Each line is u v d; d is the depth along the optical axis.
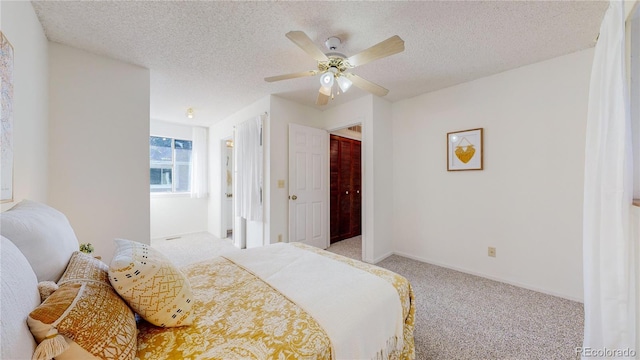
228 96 3.35
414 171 3.40
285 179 3.51
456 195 2.99
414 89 3.11
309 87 3.05
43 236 0.98
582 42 2.06
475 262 2.83
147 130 2.50
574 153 2.23
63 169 2.08
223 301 1.16
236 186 4.12
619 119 1.10
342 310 1.09
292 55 2.27
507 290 2.41
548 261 2.36
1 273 0.60
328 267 1.56
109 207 2.30
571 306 2.10
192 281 1.37
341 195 4.55
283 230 3.49
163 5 1.62
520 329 1.79
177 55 2.26
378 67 2.51
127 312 0.87
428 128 3.25
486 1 1.59
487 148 2.74
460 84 2.94
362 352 1.03
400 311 1.29
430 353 1.55
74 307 0.71
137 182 2.45
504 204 2.63
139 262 0.96
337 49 2.02
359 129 4.96
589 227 1.24
